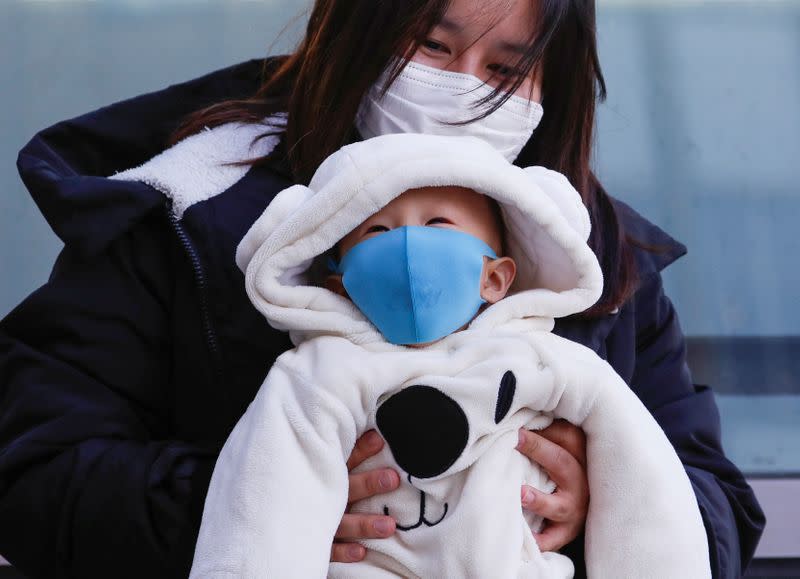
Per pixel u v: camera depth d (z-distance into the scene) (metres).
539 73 3.11
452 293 2.34
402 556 2.32
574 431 2.50
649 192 5.07
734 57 5.16
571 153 3.25
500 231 2.63
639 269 3.40
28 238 4.87
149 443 2.74
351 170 2.34
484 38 2.90
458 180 2.35
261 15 5.08
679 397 3.44
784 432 4.88
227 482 2.29
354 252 2.42
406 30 2.83
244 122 3.27
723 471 3.25
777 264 5.05
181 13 5.09
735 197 5.08
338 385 2.32
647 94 5.14
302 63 3.28
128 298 2.90
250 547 2.17
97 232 2.85
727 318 5.03
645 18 5.16
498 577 2.24
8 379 2.88
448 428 2.31
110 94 4.99
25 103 4.96
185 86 3.54
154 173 3.01
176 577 2.51
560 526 2.48
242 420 2.43
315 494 2.25
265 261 2.39
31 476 2.67
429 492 2.35
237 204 2.99
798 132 5.10
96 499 2.58
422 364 2.37
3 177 4.89
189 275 2.91
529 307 2.52
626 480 2.37
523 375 2.35
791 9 5.20
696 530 2.36
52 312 2.89
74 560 2.59
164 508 2.54
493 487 2.32
